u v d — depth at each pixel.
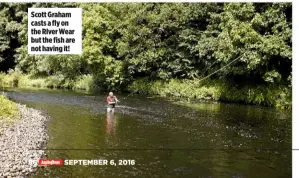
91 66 36.06
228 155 12.08
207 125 17.08
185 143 13.60
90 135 14.66
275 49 21.22
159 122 17.72
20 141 12.65
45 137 13.97
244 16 22.81
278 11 21.77
